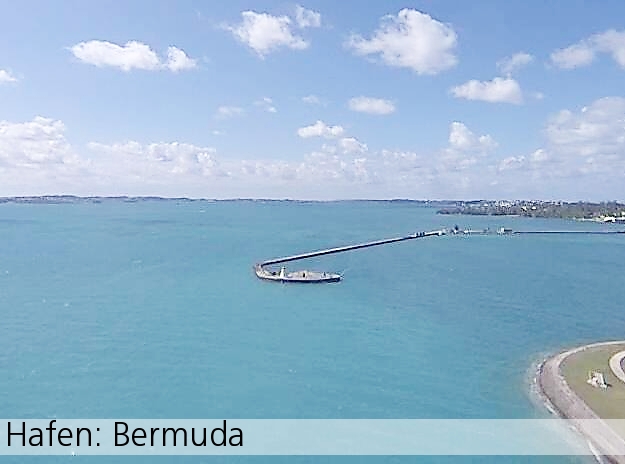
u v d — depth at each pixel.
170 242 180.00
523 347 62.56
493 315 78.69
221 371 52.97
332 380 50.97
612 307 85.19
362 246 172.62
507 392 48.16
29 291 90.75
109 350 58.88
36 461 35.78
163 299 85.94
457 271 124.19
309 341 63.56
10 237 191.25
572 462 36.28
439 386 49.66
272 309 80.25
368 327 70.44
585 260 147.38
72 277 105.50
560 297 93.56
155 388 48.31
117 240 184.12
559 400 44.56
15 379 49.91
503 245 187.50
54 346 59.94
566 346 63.22
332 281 106.00
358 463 36.69
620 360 54.00
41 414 42.81
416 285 104.12
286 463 36.56
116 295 88.44
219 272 114.62
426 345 62.72
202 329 68.06
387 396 47.38
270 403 45.66
